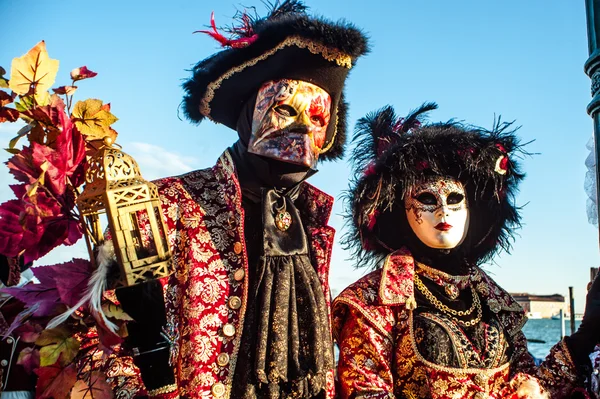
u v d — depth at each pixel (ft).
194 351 6.26
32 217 5.56
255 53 7.04
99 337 5.49
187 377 6.24
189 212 6.71
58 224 5.76
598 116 6.50
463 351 7.60
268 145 6.92
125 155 5.65
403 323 7.83
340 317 8.09
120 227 5.37
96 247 5.66
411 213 8.25
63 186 5.65
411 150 8.19
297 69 7.05
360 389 7.39
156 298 5.86
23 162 5.66
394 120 9.01
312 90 7.07
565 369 7.87
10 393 6.13
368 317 7.73
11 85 5.78
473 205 8.75
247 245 6.91
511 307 8.26
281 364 6.23
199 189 6.90
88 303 5.49
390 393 7.35
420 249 8.30
